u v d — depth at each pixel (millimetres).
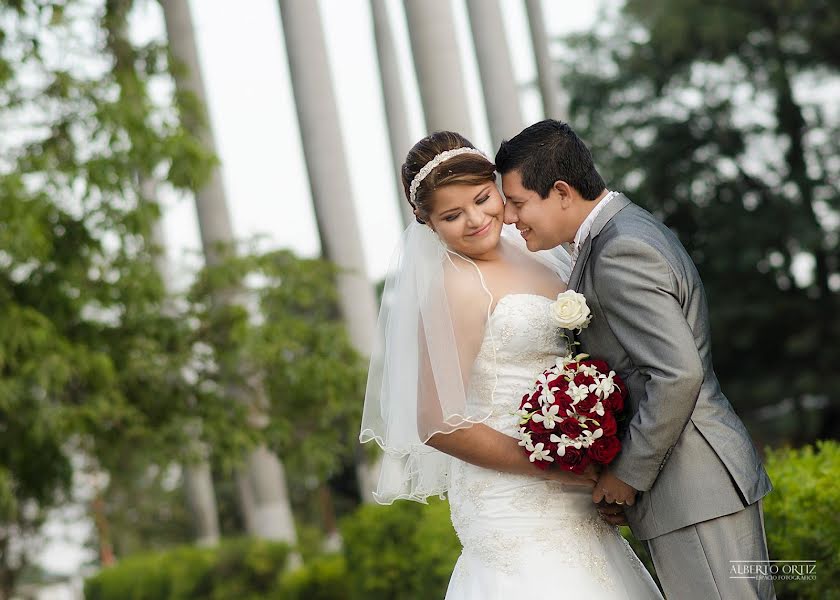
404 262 3615
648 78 21641
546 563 3445
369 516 8320
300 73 12703
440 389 3420
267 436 10766
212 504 18312
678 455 3199
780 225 19703
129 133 9719
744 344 19656
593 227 3324
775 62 20359
